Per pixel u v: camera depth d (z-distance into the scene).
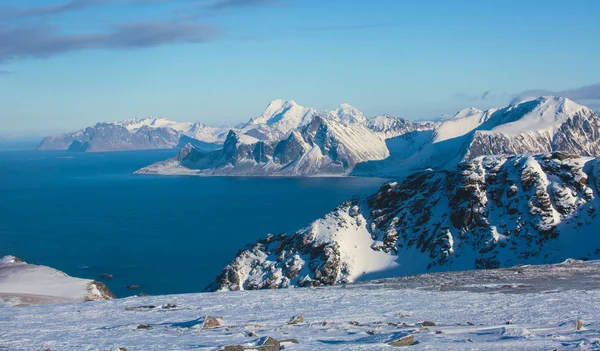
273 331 31.70
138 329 34.59
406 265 137.50
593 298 43.81
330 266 137.75
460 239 138.75
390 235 147.25
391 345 26.00
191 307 46.66
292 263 143.75
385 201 160.75
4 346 29.06
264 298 51.66
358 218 156.25
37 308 50.31
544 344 25.42
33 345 29.14
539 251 126.50
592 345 24.48
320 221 157.00
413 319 36.84
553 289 50.31
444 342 26.72
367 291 55.34
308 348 25.80
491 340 27.22
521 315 36.81
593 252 119.88
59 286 82.38
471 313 38.66
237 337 29.78
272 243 160.50
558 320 34.38
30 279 85.88
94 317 42.69
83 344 29.02
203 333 31.91
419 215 151.50
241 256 156.50
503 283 56.34
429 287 56.94
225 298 52.97
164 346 27.55
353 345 26.22
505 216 137.88
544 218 132.25
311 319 37.69
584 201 134.50
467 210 141.75
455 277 65.25
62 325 38.34
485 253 131.00
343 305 45.09
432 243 140.12
